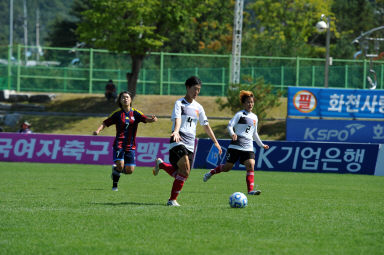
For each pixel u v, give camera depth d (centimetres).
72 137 7606
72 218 2527
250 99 3941
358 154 7106
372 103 9862
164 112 12938
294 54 18400
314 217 2666
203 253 1834
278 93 11488
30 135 7656
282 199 3641
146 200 3394
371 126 9825
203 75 14025
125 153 3769
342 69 14088
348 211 2964
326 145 7138
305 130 9850
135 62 13175
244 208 2970
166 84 14125
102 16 12019
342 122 9850
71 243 1984
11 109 13312
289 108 9869
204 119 3041
